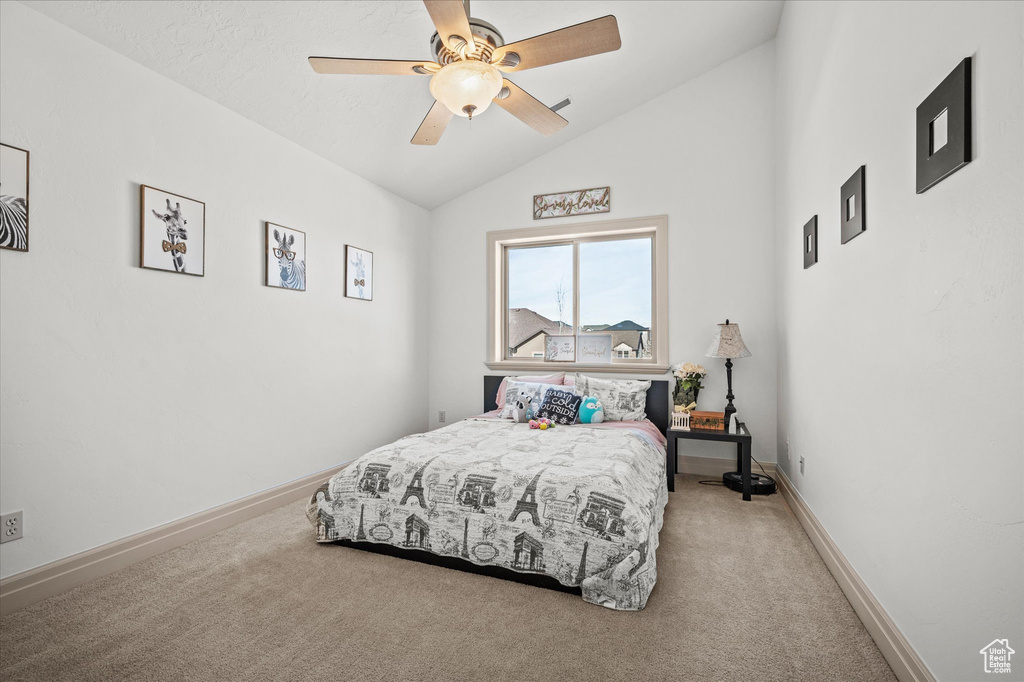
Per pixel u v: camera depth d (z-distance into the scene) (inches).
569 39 72.5
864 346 72.3
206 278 103.9
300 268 128.3
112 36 84.0
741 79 149.8
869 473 69.9
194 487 101.4
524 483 85.9
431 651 63.5
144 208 91.0
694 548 96.0
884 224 65.2
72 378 81.2
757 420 147.9
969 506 45.6
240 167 111.8
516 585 81.6
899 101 60.9
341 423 143.4
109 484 86.5
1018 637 38.9
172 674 58.8
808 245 104.7
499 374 180.4
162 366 95.2
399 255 171.5
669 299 157.1
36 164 76.4
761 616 71.4
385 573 85.7
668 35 129.4
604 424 142.9
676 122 156.4
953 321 48.6
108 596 77.4
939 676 50.4
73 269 81.2
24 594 74.1
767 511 118.3
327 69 79.0
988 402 42.8
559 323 177.0
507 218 177.8
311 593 78.6
